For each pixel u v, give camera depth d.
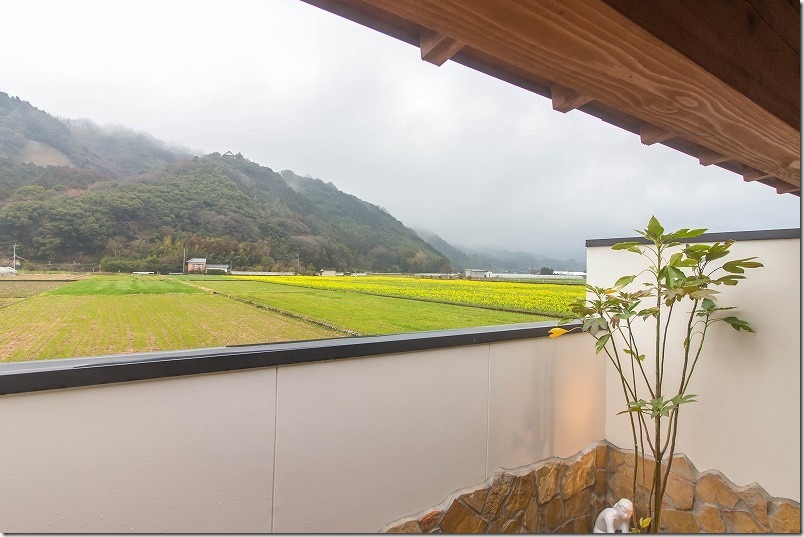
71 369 0.90
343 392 1.31
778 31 0.77
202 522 1.07
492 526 1.70
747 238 1.78
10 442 0.85
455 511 1.59
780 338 1.68
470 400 1.66
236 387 1.12
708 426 1.89
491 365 1.74
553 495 1.96
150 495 1.00
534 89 0.86
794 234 1.65
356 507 1.34
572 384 2.10
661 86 0.68
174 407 1.03
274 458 1.18
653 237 1.59
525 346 1.88
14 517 0.85
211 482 1.08
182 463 1.04
